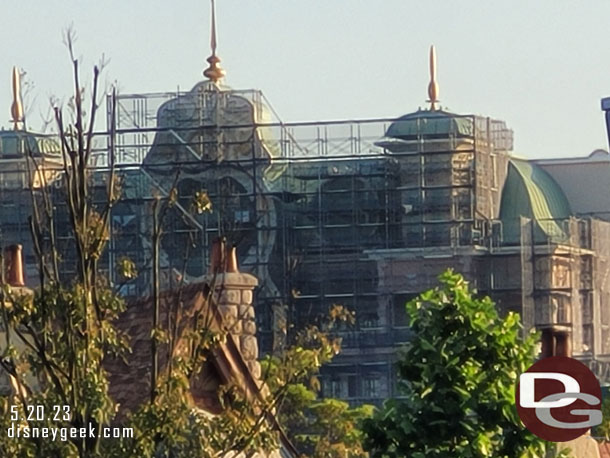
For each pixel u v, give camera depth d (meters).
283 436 56.56
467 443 51.81
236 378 53.94
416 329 52.56
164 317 54.69
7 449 42.94
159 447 46.56
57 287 43.53
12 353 43.28
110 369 54.06
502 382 52.00
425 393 51.91
